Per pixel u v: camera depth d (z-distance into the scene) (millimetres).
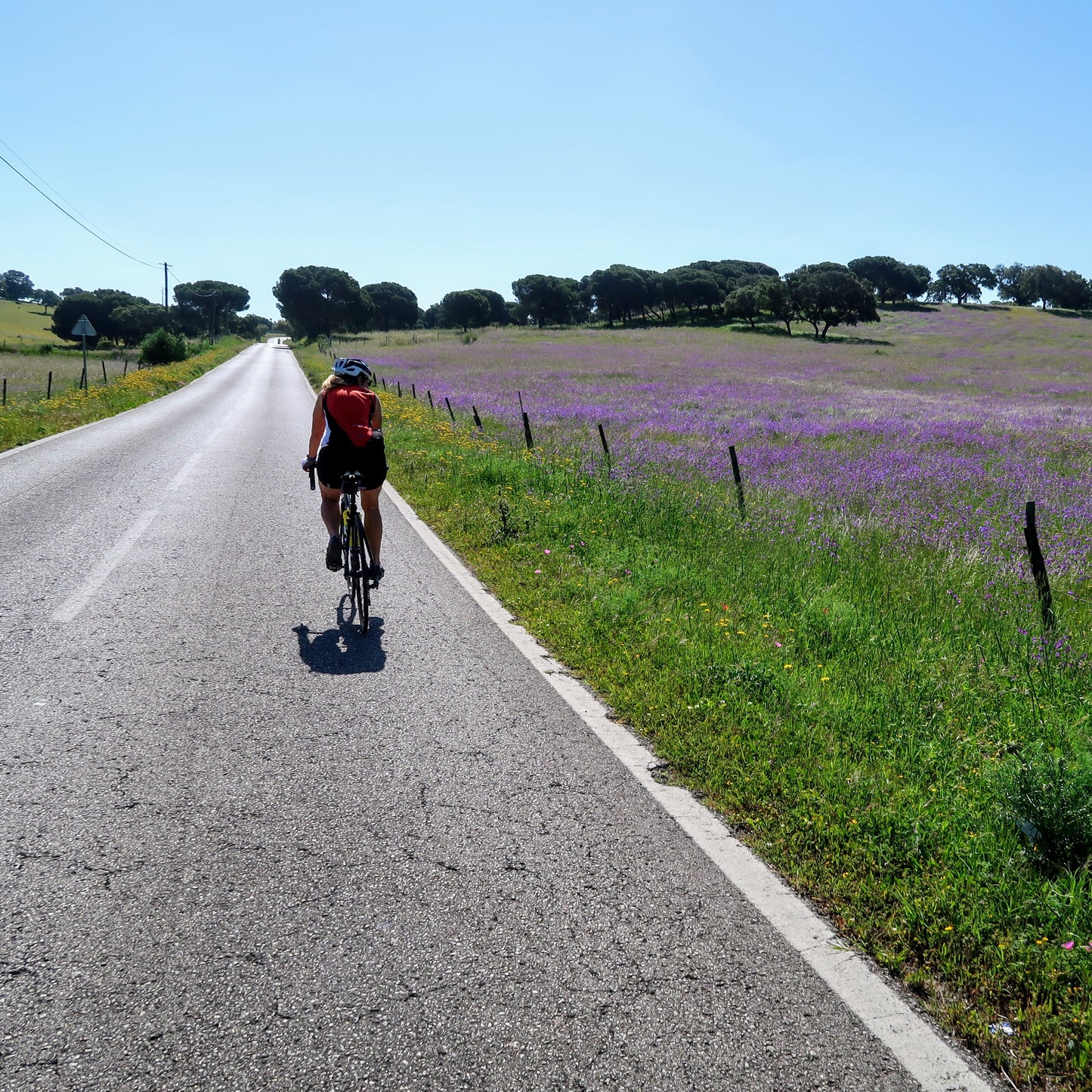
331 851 3109
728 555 8188
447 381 42250
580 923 2754
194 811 3340
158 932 2617
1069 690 4836
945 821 3348
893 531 9578
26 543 7699
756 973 2551
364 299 146875
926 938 2729
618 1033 2287
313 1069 2123
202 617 5832
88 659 4938
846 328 117000
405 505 10984
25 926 2613
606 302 145000
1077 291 161875
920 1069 2221
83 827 3186
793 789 3650
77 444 15266
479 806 3486
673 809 3543
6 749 3777
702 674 4902
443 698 4629
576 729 4312
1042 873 3090
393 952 2572
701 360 64625
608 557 7812
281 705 4418
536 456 14312
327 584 6859
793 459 15422
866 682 4902
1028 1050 2285
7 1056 2115
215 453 14719
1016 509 11016
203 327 168500
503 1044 2229
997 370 59469
